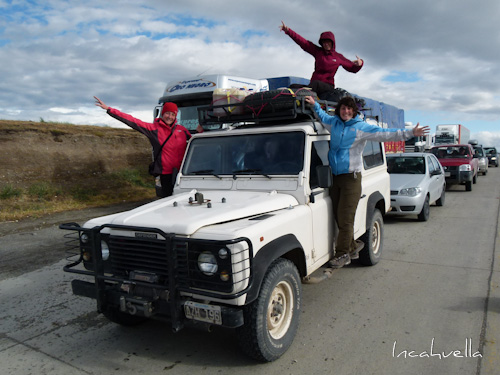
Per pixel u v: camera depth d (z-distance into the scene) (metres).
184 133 5.45
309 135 4.28
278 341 3.44
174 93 10.59
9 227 9.19
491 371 3.23
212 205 3.80
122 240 3.39
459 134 32.31
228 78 9.98
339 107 4.39
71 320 4.44
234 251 2.92
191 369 3.39
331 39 6.24
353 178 4.46
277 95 4.40
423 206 9.15
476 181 18.23
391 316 4.28
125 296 3.28
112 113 5.00
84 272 3.49
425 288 5.07
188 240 2.96
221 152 4.66
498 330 3.90
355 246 4.92
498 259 6.23
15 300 5.02
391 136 4.16
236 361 3.49
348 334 3.91
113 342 3.92
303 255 3.86
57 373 3.37
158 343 3.88
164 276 3.23
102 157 16.42
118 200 12.93
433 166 10.98
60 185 13.27
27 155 14.37
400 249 6.99
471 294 4.82
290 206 3.95
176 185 4.80
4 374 3.37
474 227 8.60
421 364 3.35
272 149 4.37
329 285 5.26
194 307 3.01
